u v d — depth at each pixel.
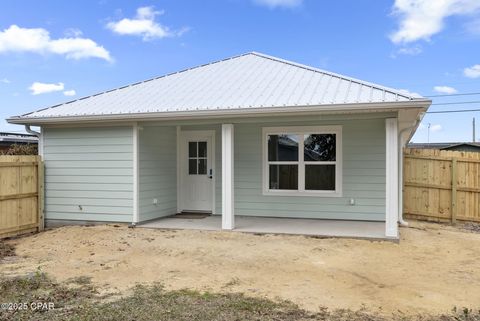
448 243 8.08
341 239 8.23
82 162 10.17
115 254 7.29
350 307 4.61
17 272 6.23
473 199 10.41
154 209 10.48
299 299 4.88
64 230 9.53
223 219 9.13
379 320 4.22
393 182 8.09
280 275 5.92
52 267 6.49
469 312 4.46
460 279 5.74
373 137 10.20
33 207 9.81
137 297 4.93
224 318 4.24
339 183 10.41
